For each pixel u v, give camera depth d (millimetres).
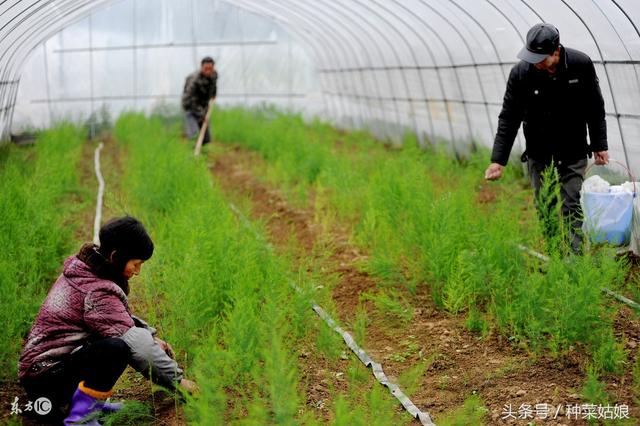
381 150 14852
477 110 12570
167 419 4840
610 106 8516
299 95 19766
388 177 8945
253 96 19688
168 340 5434
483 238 6289
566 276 5414
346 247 8422
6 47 12805
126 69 18672
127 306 4785
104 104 18594
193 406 4309
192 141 14625
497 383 5188
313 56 19375
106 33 18438
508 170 10469
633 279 6652
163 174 9586
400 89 15641
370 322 6348
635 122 8070
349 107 19078
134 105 18844
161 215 8750
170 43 18906
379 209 8375
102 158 15266
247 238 6992
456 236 6691
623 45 7871
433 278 6664
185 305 5461
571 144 6582
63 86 18234
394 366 5562
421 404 5000
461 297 6125
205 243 6375
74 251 7926
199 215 7141
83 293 4605
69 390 4648
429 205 7379
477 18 10750
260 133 15484
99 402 4715
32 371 4582
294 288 6105
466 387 5195
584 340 5406
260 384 4539
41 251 7242
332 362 5551
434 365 5535
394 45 14602
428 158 12602
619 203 7348
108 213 10289
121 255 4625
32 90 17891
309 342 5844
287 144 13586
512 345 5691
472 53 11891
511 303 5816
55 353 4586
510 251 6312
